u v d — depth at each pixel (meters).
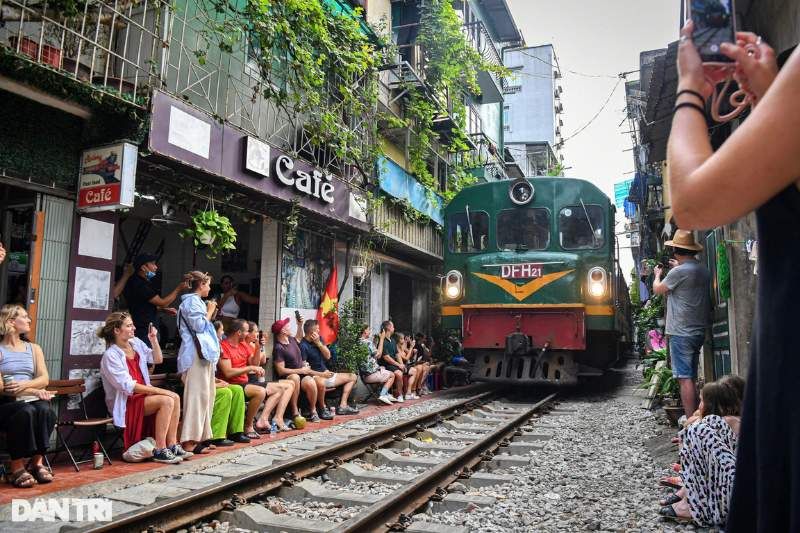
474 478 5.55
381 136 13.53
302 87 9.50
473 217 13.06
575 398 12.60
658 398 9.76
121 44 7.58
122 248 10.94
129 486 5.02
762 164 0.94
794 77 0.93
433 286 18.28
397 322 16.92
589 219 12.22
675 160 1.09
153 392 6.09
